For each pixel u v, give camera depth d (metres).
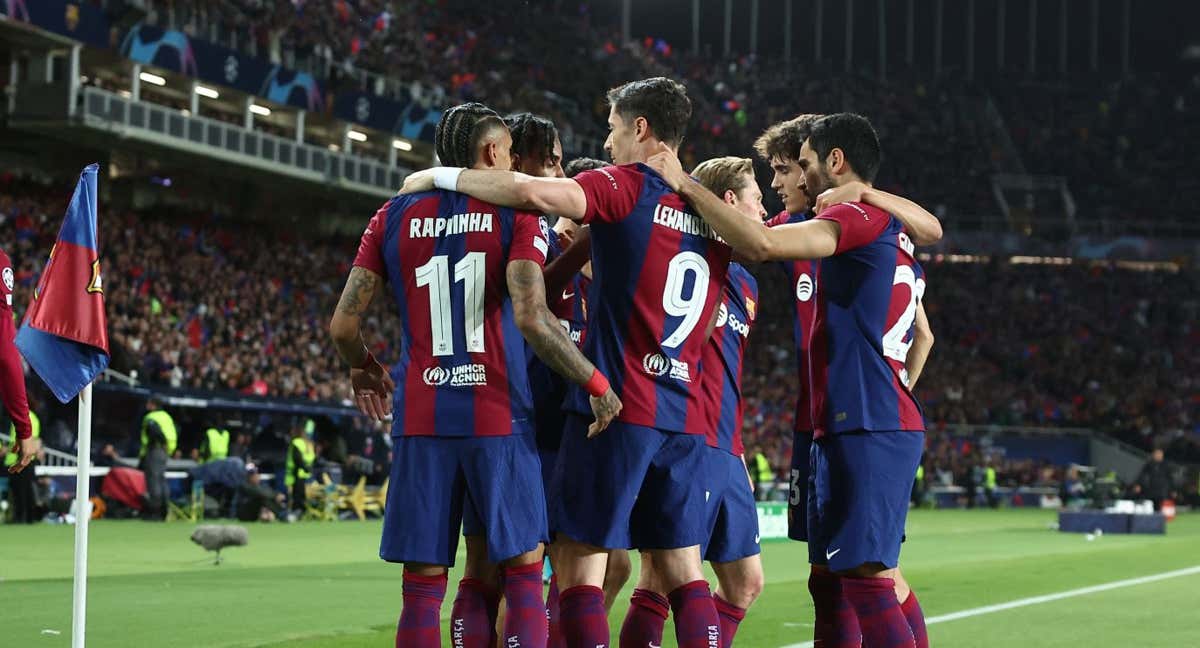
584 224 5.94
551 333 5.55
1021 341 60.12
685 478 5.98
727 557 6.49
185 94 39.97
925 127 69.88
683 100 6.04
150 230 40.09
